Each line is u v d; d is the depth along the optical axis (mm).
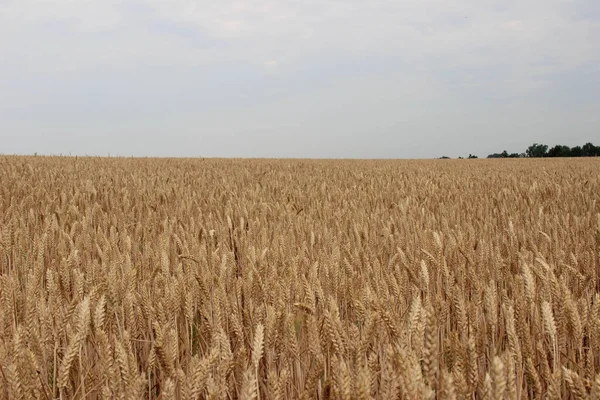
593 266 3361
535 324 2355
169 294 2396
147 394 2281
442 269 2783
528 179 13969
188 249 3801
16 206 6117
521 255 3393
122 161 24281
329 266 2936
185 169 18562
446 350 1835
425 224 5562
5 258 3887
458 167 24781
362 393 1365
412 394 1366
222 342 1811
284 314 2125
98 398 2031
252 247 3496
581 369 2002
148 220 5516
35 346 1939
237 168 19688
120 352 1628
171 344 1982
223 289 2453
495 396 1335
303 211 6438
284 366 2117
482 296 2686
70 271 3004
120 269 3254
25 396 1573
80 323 1771
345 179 14211
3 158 22875
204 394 1722
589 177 14234
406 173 17266
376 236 4578
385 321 1914
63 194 7020
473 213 6410
